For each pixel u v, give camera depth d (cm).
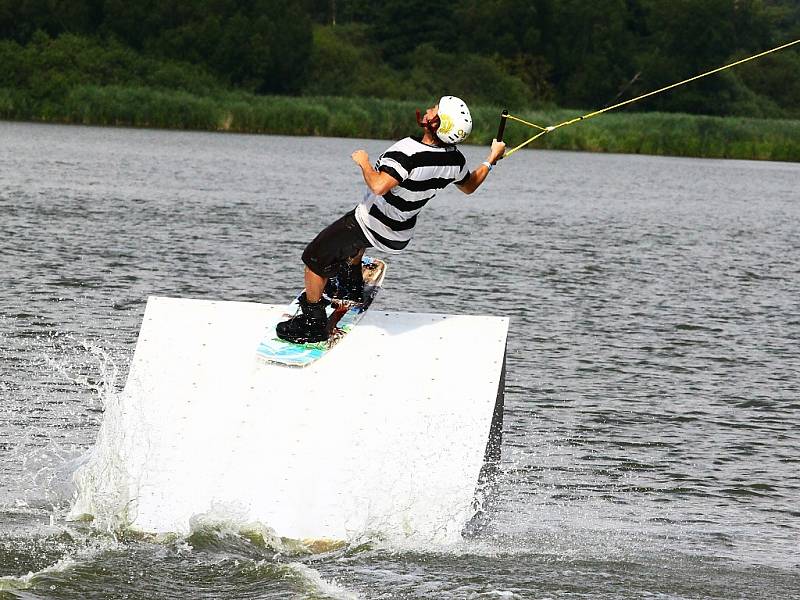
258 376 3600
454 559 3372
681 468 4541
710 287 9050
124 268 8350
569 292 8406
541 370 6003
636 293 8550
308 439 3475
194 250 9412
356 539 3388
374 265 3828
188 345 3684
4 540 3341
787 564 3566
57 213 11456
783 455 4762
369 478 3419
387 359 3622
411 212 3481
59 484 3953
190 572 3147
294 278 8362
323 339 3659
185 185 15638
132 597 2986
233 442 3478
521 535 3712
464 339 3681
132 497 3425
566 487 4275
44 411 4800
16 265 8156
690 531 3856
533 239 11525
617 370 6103
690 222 14388
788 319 7838
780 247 12119
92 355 5766
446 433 3472
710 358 6500
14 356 5631
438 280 8581
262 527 3353
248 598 2998
